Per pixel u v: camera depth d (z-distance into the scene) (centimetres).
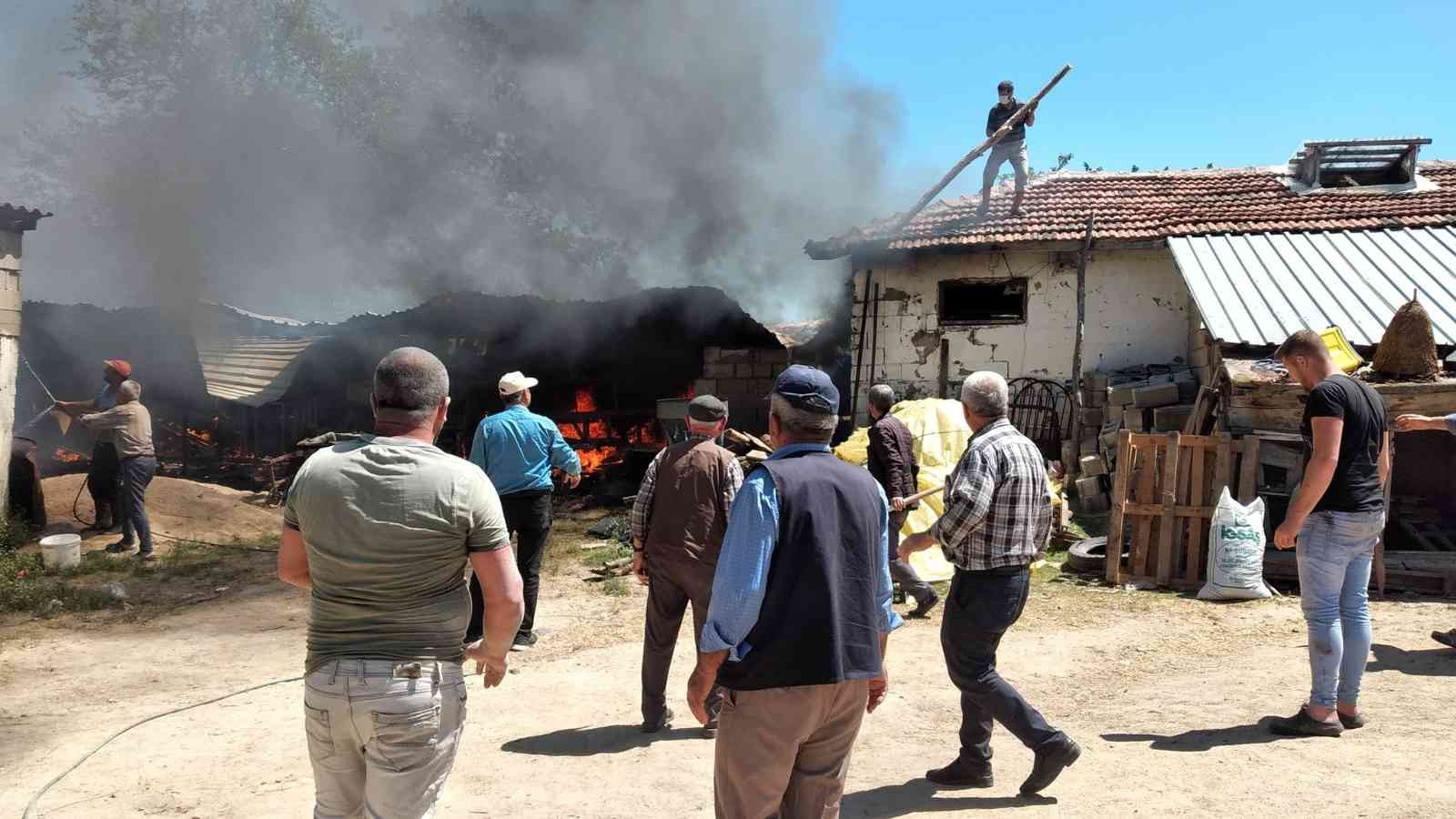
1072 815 375
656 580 499
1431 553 810
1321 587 441
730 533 267
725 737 270
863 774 441
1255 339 964
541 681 612
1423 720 457
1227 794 384
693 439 506
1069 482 1209
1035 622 729
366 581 255
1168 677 588
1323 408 425
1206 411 1005
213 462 1592
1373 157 1505
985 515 379
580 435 1588
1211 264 1184
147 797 432
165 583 912
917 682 596
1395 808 356
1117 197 1518
